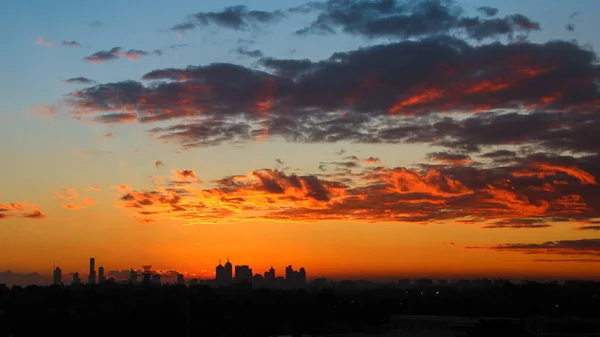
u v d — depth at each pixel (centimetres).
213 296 19000
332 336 16475
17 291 18162
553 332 14662
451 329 16575
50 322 14875
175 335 15812
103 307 16600
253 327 17075
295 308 19438
